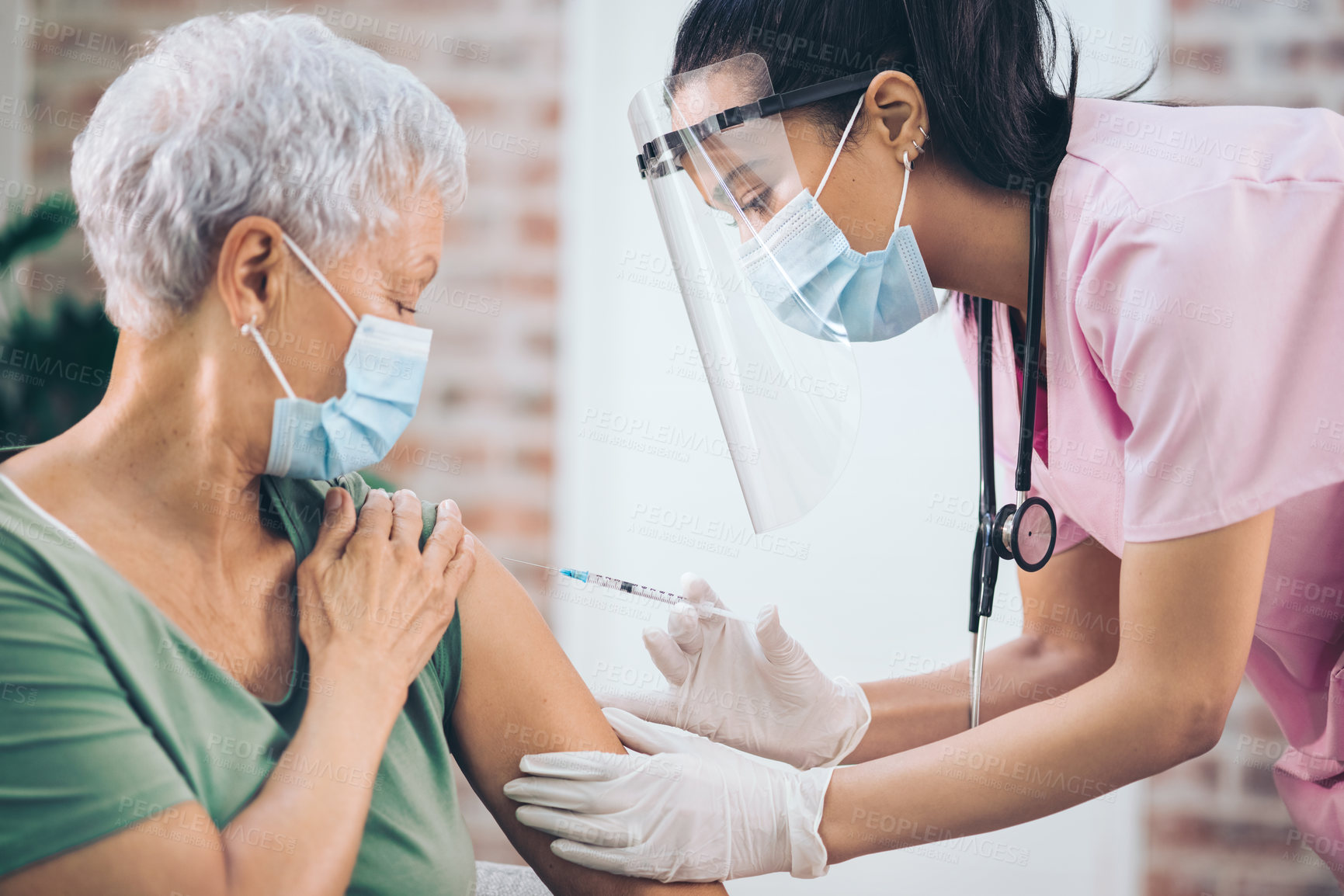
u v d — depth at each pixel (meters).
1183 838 2.09
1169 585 1.01
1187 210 1.01
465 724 1.12
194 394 0.93
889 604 2.18
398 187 0.98
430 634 1.03
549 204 2.21
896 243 1.16
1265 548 1.01
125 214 0.92
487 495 2.21
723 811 1.09
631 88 2.20
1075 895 2.13
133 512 0.93
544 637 1.16
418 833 0.99
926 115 1.12
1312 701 1.33
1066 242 1.13
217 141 0.92
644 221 2.21
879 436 2.18
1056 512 1.44
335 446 0.96
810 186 1.15
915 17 1.10
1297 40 2.09
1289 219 1.00
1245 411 0.98
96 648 0.86
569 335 2.21
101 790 0.81
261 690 0.97
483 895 1.25
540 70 2.21
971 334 1.41
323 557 1.02
